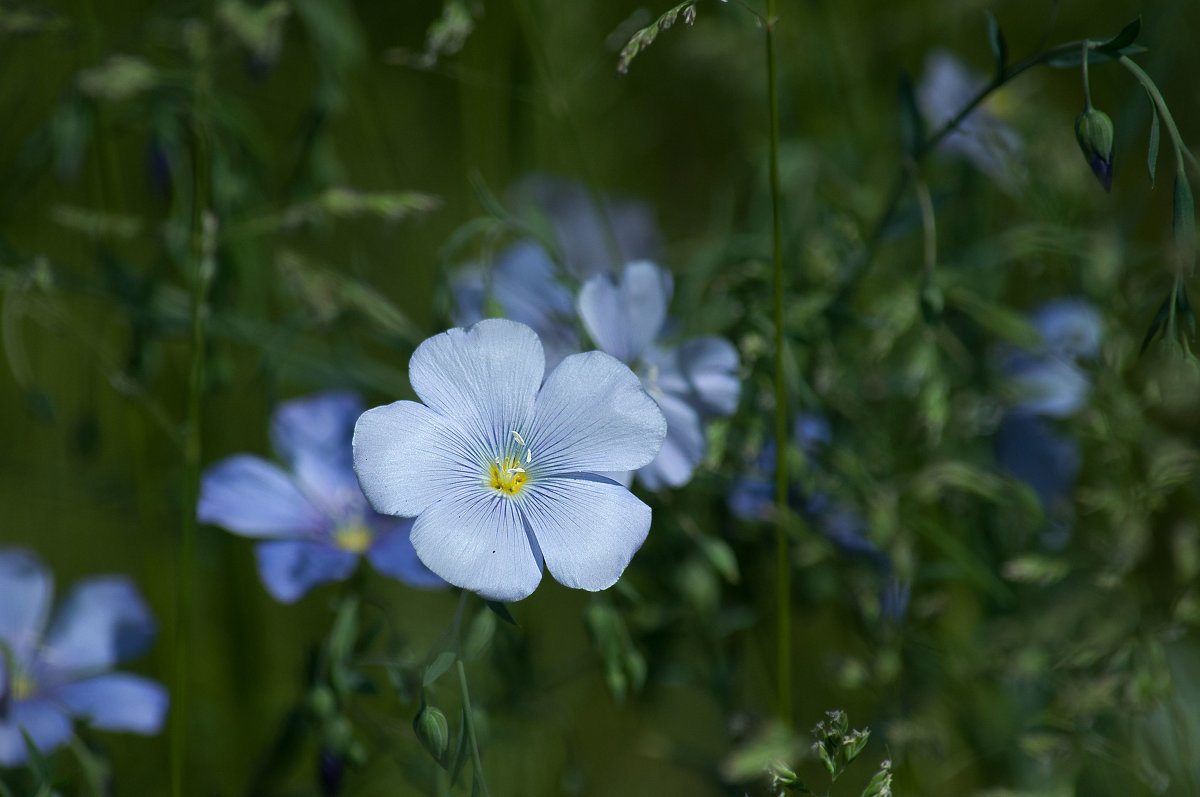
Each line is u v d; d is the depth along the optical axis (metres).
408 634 0.61
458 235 0.54
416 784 0.54
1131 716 0.56
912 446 0.57
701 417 0.53
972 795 0.55
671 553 0.56
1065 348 0.57
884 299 0.57
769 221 0.59
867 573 0.56
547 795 0.59
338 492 0.55
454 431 0.50
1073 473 0.59
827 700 0.60
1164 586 0.58
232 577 0.60
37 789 0.52
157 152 0.58
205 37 0.55
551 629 0.62
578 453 0.50
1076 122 0.50
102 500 0.61
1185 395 0.55
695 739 0.62
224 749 0.60
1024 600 0.58
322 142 0.59
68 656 0.55
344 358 0.58
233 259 0.57
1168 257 0.57
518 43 0.62
